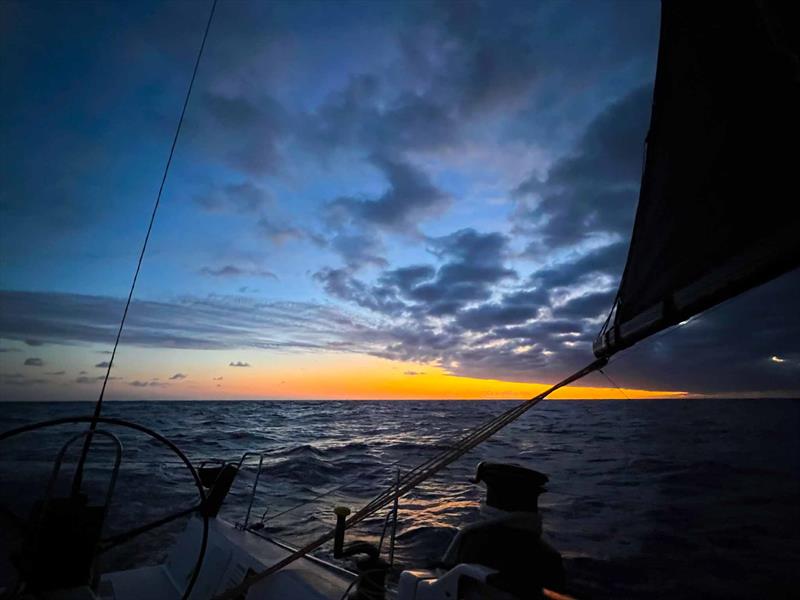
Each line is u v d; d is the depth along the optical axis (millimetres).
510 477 1955
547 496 12367
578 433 34094
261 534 4262
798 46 948
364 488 13250
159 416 60562
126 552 7102
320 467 17203
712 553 7875
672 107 1679
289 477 14969
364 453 22172
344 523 2598
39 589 1939
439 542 7926
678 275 1497
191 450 22938
